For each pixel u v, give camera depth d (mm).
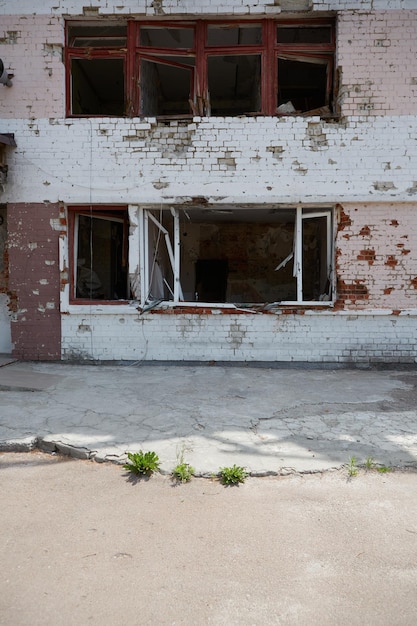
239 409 4914
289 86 9258
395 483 3420
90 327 7199
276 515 3012
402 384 6035
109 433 4191
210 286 10914
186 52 7176
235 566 2523
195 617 2174
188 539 2764
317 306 7125
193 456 3736
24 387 5582
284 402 5180
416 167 6887
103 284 7863
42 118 7043
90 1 6938
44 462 3801
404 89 6887
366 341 7082
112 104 10820
